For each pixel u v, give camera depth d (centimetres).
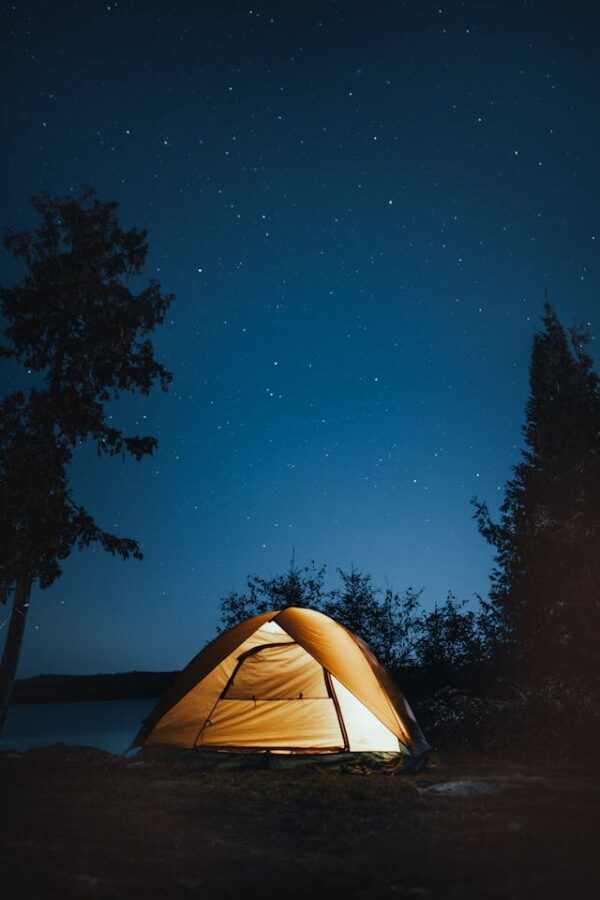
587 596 1540
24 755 1104
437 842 589
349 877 489
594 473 1620
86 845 566
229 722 1077
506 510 1822
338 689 1098
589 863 525
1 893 437
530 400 1888
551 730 1180
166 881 472
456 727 1295
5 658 1670
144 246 1902
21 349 1797
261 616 1188
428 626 1833
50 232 1867
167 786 849
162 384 1861
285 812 713
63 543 1705
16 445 1733
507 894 454
